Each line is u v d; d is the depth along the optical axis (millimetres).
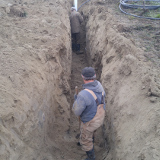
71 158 3088
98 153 3320
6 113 2059
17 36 3848
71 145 3465
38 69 3211
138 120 2428
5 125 2029
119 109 2951
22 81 2682
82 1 9812
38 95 2885
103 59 4703
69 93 4531
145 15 6125
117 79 3531
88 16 8094
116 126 2820
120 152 2385
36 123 2674
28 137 2398
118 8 7219
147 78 2754
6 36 3725
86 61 7480
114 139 2750
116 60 3961
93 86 2617
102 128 3766
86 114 2625
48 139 3096
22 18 4746
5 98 2229
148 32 4902
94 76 2596
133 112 2605
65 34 5234
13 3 5445
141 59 3471
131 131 2404
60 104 3836
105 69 4246
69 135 3764
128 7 7098
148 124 2193
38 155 2539
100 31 5730
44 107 3066
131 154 2146
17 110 2275
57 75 4000
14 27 4148
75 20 7652
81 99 2506
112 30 4867
